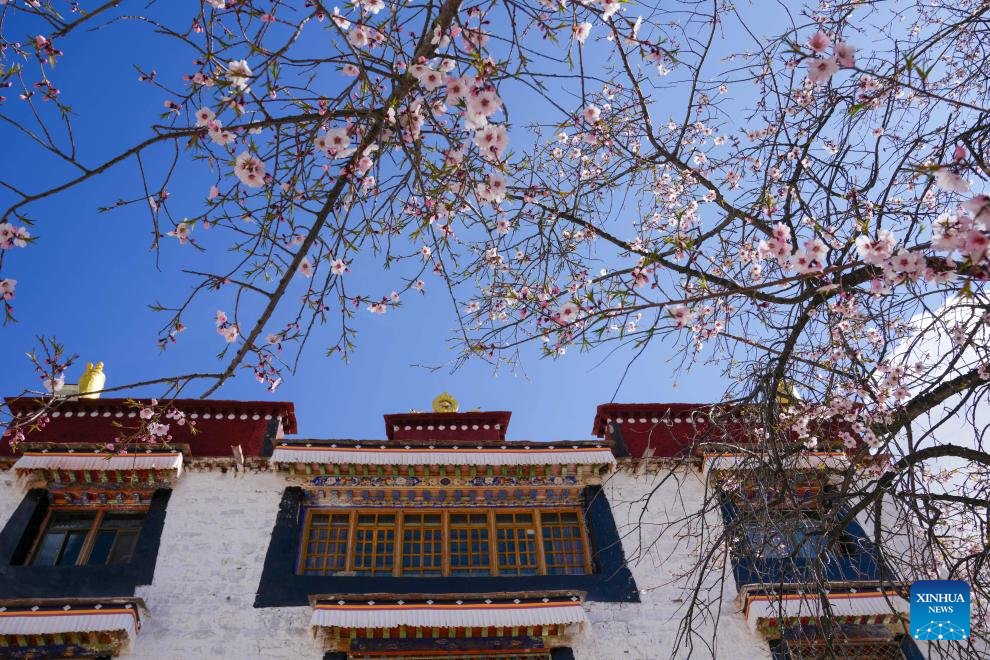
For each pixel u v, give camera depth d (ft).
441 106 22.33
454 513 53.98
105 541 50.52
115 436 55.57
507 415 62.23
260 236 23.21
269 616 46.34
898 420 26.99
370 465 53.67
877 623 46.42
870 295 25.16
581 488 55.31
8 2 18.90
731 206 25.84
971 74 26.61
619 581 49.90
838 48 20.12
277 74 20.24
